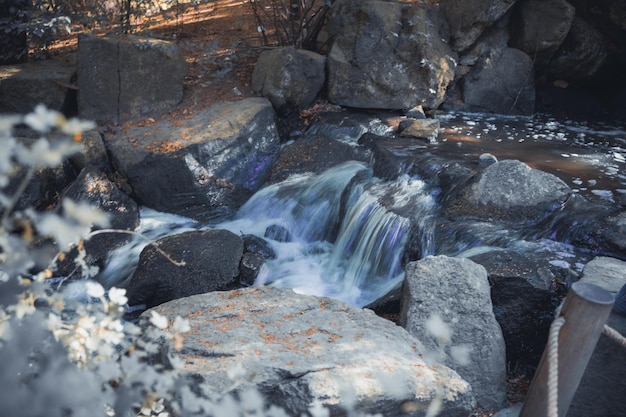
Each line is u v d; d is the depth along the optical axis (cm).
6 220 153
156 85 792
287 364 344
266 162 771
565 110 898
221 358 355
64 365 170
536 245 525
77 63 760
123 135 753
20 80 753
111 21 898
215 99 826
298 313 417
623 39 910
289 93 822
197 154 732
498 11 855
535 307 474
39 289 176
